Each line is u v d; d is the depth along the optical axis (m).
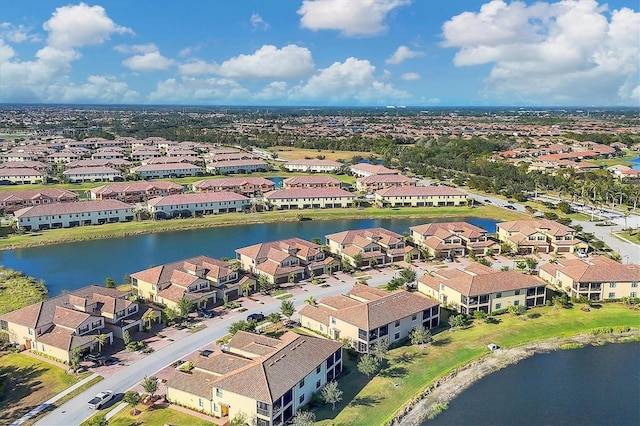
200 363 75.19
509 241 150.25
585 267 112.38
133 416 69.19
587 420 70.69
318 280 122.19
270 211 198.62
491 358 87.50
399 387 77.75
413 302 95.56
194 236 167.38
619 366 85.44
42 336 85.81
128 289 115.81
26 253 147.12
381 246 139.25
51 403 71.56
